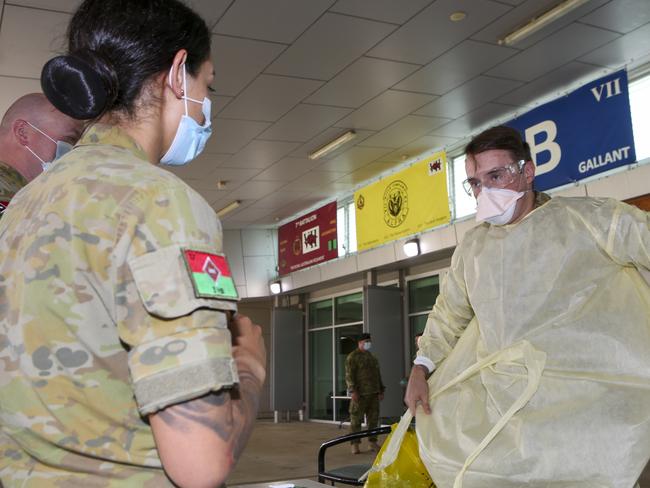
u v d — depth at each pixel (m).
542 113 7.39
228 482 6.00
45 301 0.71
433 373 1.97
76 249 0.72
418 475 1.91
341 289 13.36
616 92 6.60
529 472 1.55
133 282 0.71
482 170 1.75
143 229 0.72
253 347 0.88
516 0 5.39
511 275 1.73
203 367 0.68
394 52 6.29
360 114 7.92
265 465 7.26
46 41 5.60
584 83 7.13
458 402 1.78
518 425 1.59
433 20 5.70
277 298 14.98
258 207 12.88
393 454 1.92
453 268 1.97
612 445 1.51
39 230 0.75
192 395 0.67
